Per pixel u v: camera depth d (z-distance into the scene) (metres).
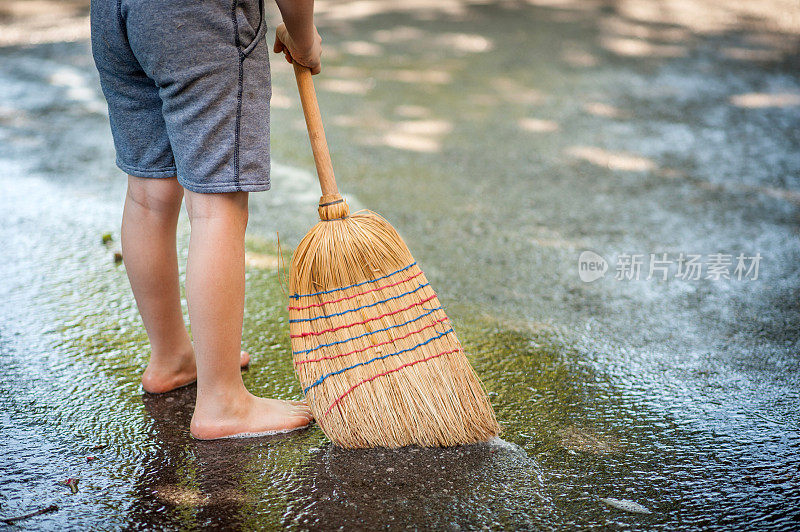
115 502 1.72
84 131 4.39
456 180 3.85
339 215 1.97
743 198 3.65
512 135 4.49
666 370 2.30
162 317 2.10
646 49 6.41
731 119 4.78
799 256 3.08
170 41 1.69
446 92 5.26
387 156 4.15
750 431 2.00
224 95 1.74
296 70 1.97
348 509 1.71
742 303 2.72
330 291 1.96
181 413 2.08
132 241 2.01
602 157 4.17
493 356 2.37
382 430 1.92
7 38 6.39
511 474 1.83
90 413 2.06
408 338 1.96
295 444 1.95
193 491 1.77
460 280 2.87
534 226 3.35
